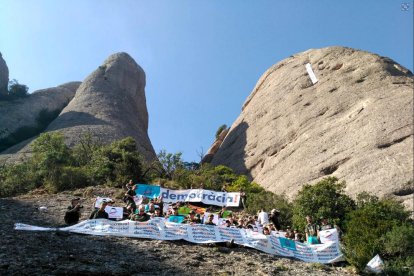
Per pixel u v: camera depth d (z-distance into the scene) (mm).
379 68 51312
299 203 24719
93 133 62875
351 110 47188
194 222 18906
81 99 77688
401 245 16531
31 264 10906
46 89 90375
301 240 19875
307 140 47875
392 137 39656
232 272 13203
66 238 14766
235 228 17219
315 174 42375
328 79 54594
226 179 41219
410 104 42156
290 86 58844
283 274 13898
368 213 20531
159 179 36406
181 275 12156
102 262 12219
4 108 78875
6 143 71000
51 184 33875
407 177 34812
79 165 39750
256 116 61062
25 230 15336
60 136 41438
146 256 13711
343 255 17062
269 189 46531
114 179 35281
